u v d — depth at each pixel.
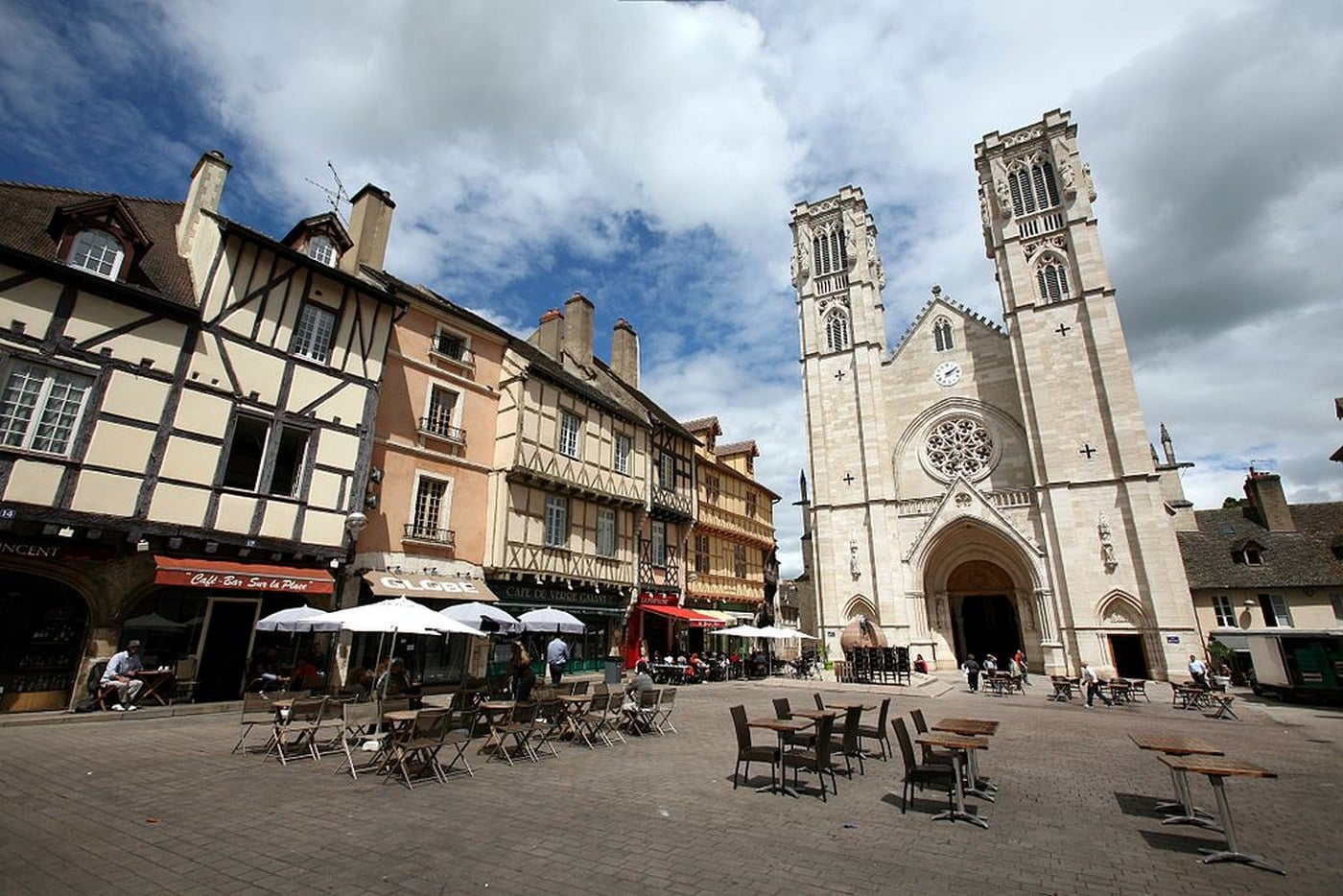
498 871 4.48
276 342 13.21
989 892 4.36
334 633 13.59
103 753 7.71
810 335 34.94
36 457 9.98
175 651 11.95
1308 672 18.81
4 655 10.17
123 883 4.09
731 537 31.33
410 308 16.52
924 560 28.89
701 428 31.52
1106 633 24.45
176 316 11.87
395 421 15.52
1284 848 5.43
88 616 10.87
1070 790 7.48
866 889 4.34
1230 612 27.73
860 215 35.38
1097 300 27.42
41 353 10.27
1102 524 25.41
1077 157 29.47
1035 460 27.50
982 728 7.56
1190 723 14.09
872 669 23.64
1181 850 5.32
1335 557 27.11
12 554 9.94
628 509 21.98
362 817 5.63
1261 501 30.52
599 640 20.62
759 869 4.65
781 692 19.23
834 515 31.70
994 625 30.83
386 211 18.05
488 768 7.87
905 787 6.66
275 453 12.84
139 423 11.14
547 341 25.27
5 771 6.61
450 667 16.09
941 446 31.31
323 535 13.27
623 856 4.85
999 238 30.75
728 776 7.66
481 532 16.97
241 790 6.39
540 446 18.17
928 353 32.69
